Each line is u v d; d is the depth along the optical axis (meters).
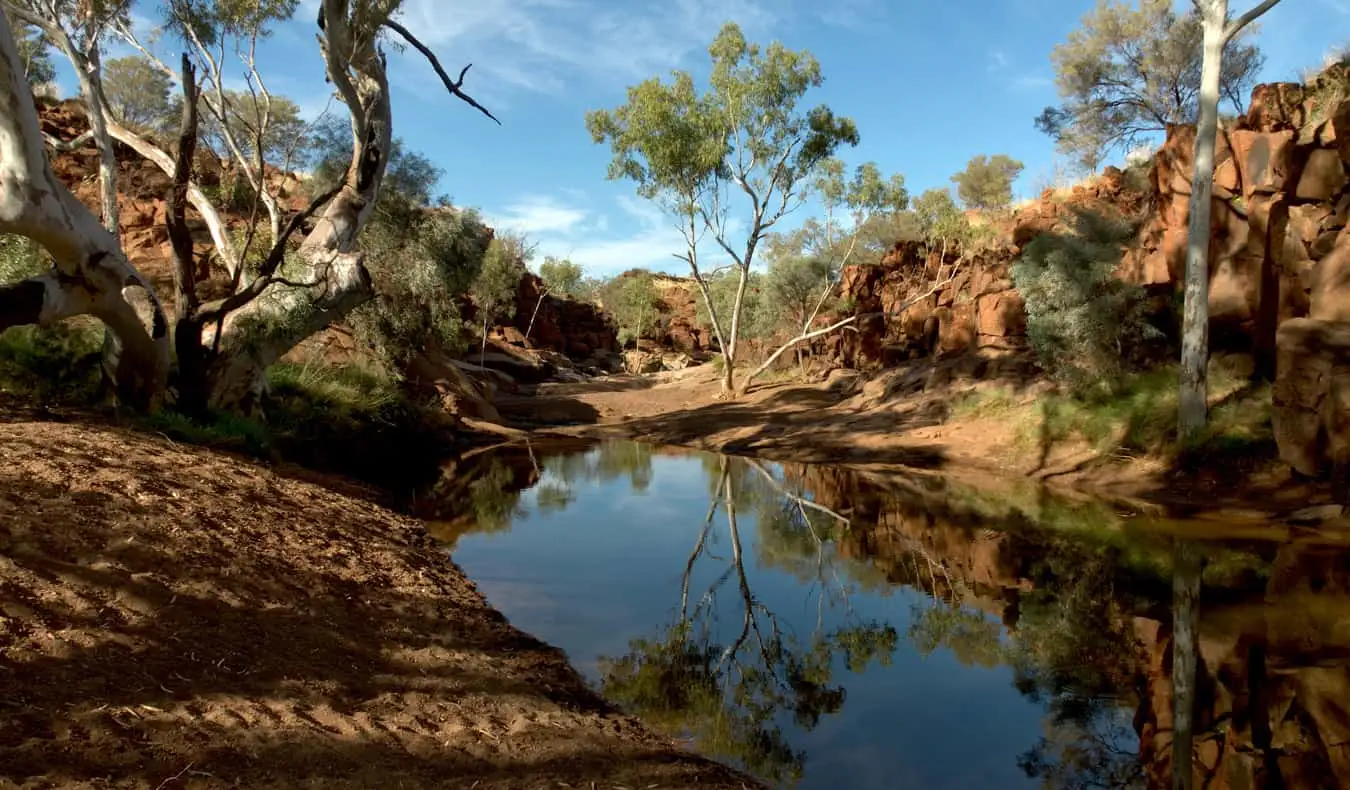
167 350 10.12
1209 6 12.98
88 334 10.97
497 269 47.94
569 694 4.42
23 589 3.27
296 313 12.02
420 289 20.45
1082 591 7.30
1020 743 4.05
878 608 6.82
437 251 23.50
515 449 20.56
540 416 31.61
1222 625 6.07
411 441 18.34
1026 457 16.25
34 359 9.64
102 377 9.80
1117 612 6.57
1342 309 11.96
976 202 49.56
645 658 5.27
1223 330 15.11
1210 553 8.69
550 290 72.69
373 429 15.96
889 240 43.62
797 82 29.19
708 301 33.06
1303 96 14.68
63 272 8.49
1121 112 32.84
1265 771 3.77
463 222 25.70
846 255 31.84
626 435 26.64
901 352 28.42
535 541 9.04
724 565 8.32
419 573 6.45
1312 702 4.59
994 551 9.16
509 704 3.93
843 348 34.44
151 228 21.95
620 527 10.26
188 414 10.50
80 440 6.14
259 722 2.89
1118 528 10.36
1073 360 16.86
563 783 3.03
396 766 2.83
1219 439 12.90
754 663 5.30
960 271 29.69
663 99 29.11
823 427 22.72
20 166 7.61
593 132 30.20
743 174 30.84
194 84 9.93
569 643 5.45
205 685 3.06
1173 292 16.56
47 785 2.08
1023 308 21.78
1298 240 13.80
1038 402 17.89
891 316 32.00
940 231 31.27
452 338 24.73
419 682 3.90
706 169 29.91
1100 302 16.09
